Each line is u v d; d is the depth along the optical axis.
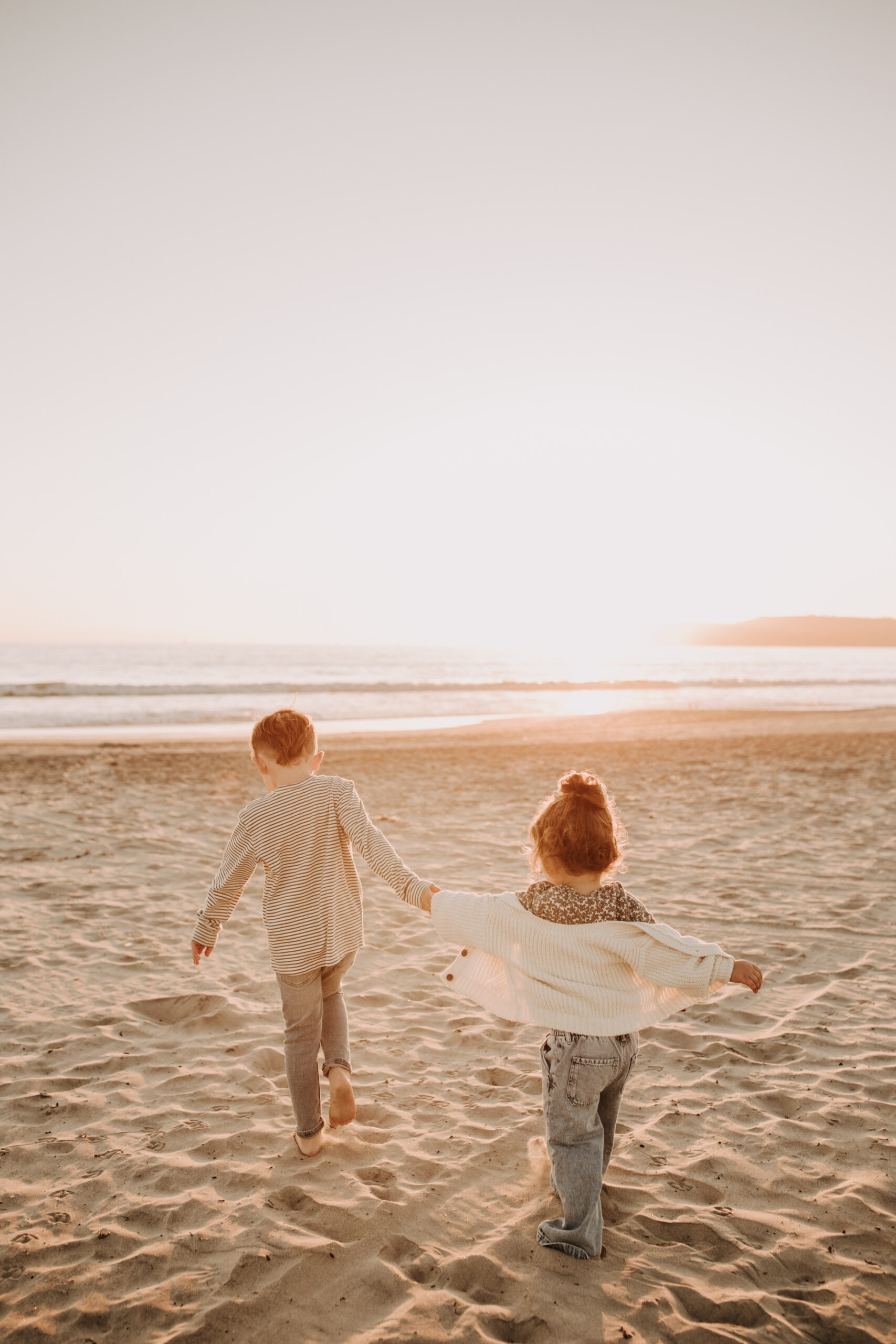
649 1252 2.20
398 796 10.11
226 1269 2.12
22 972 4.25
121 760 13.36
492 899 2.32
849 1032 3.59
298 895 2.55
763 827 7.98
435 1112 2.95
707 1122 2.87
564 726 21.59
